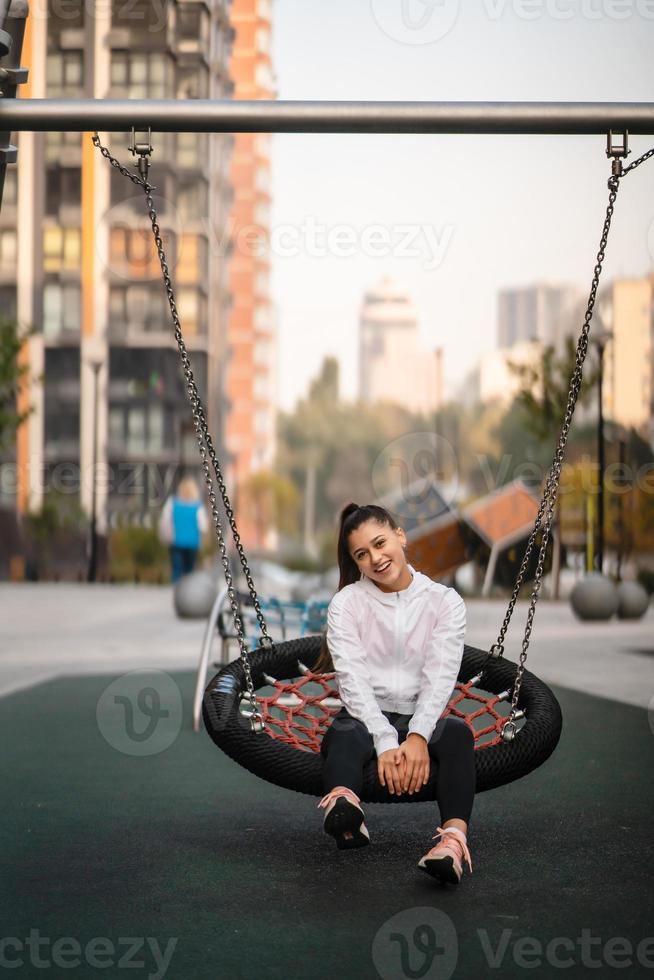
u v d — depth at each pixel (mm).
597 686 7645
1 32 4293
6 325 23891
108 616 14133
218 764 5254
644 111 4191
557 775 5008
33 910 3205
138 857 3742
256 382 82500
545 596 17031
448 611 3732
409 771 3441
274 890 3377
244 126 4219
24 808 4422
